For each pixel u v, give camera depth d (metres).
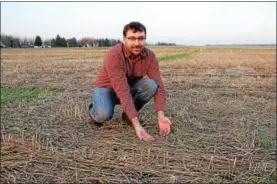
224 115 4.96
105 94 3.89
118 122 4.30
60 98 6.17
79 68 13.12
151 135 3.84
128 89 3.61
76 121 4.43
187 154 3.33
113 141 3.65
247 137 3.89
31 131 4.03
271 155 3.39
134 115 3.59
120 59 3.61
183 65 14.79
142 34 3.49
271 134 4.05
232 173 2.95
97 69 12.66
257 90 7.42
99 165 3.07
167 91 7.16
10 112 4.98
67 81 8.79
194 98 6.33
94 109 3.94
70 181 2.81
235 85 8.15
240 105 5.70
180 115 4.70
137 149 3.42
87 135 3.88
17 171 2.98
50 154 3.30
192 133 3.98
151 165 3.07
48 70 12.16
